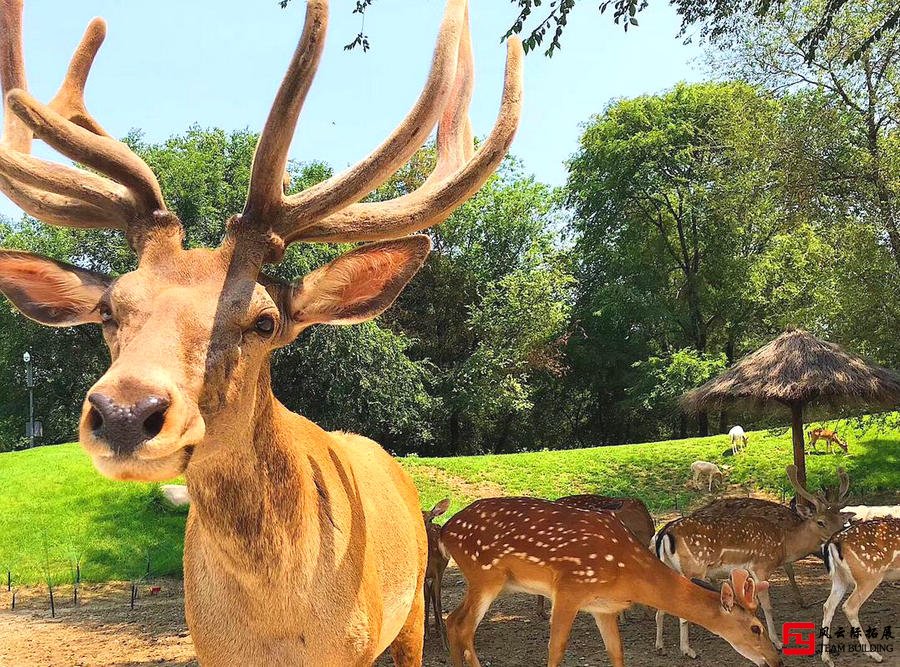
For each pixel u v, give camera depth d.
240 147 30.50
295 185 29.16
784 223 13.48
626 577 5.18
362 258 2.43
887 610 7.14
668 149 29.12
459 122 3.33
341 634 2.59
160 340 1.96
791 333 11.33
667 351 31.52
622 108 30.75
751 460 17.38
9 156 2.41
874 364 10.99
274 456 2.38
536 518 5.46
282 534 2.40
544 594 5.46
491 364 29.77
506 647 6.65
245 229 2.29
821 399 11.26
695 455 18.12
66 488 14.72
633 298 29.52
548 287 29.61
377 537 3.08
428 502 15.85
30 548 12.11
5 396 32.03
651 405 29.16
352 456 3.37
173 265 2.19
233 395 2.09
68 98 2.98
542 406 35.06
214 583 2.51
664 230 30.92
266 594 2.41
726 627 5.09
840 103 12.56
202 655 2.60
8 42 2.67
